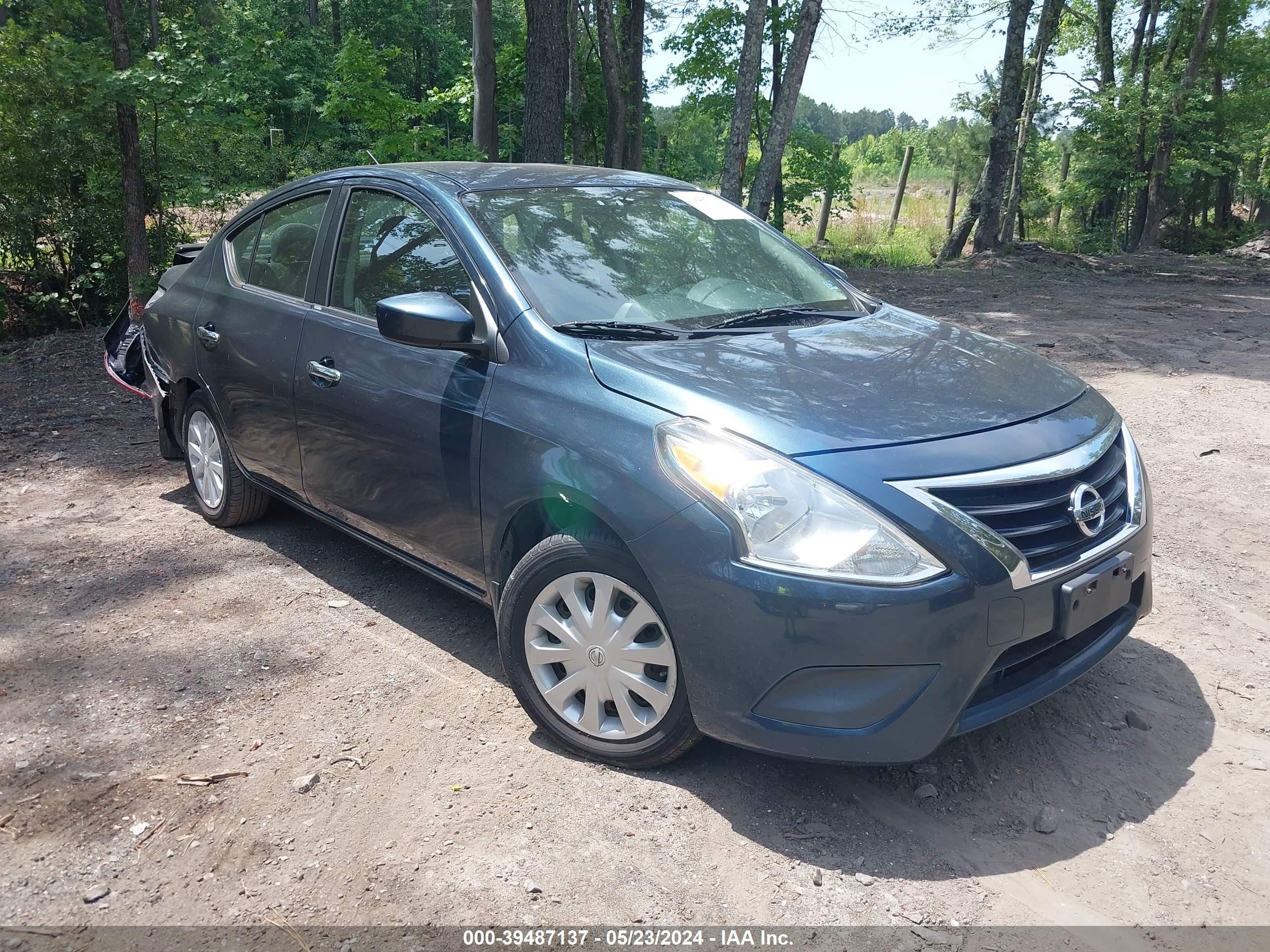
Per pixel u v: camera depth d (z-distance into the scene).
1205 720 3.28
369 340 3.69
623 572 2.81
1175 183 28.62
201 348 4.65
